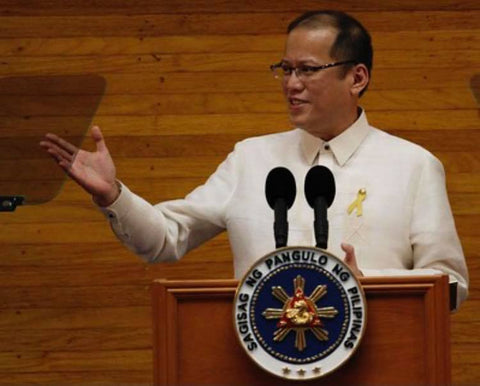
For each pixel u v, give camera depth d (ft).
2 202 30.48
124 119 43.52
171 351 23.66
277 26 43.78
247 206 30.96
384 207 30.50
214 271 43.16
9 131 30.53
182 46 43.86
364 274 28.37
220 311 23.82
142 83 43.70
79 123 30.48
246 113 43.52
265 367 23.31
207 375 23.77
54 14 43.93
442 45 43.65
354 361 23.66
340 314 23.39
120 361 42.83
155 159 43.42
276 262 23.56
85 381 42.70
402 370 23.67
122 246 43.24
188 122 43.55
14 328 42.93
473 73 43.50
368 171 31.04
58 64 43.73
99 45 43.86
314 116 30.73
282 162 31.63
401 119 43.39
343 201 30.71
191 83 43.73
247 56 43.83
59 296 43.06
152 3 44.01
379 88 43.47
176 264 43.19
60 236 43.29
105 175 28.68
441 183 31.09
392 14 43.83
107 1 44.01
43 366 42.80
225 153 43.47
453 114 43.39
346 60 30.58
